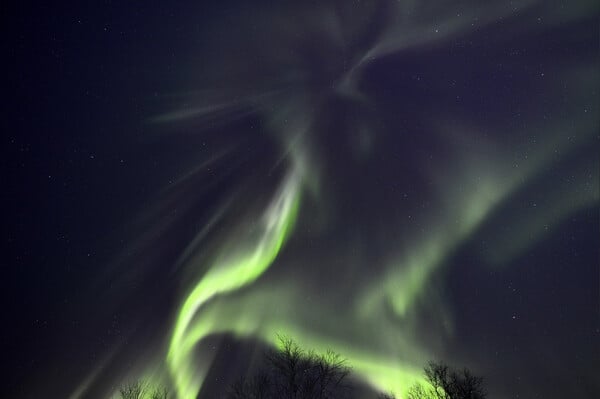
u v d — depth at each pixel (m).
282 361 20.67
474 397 18.64
